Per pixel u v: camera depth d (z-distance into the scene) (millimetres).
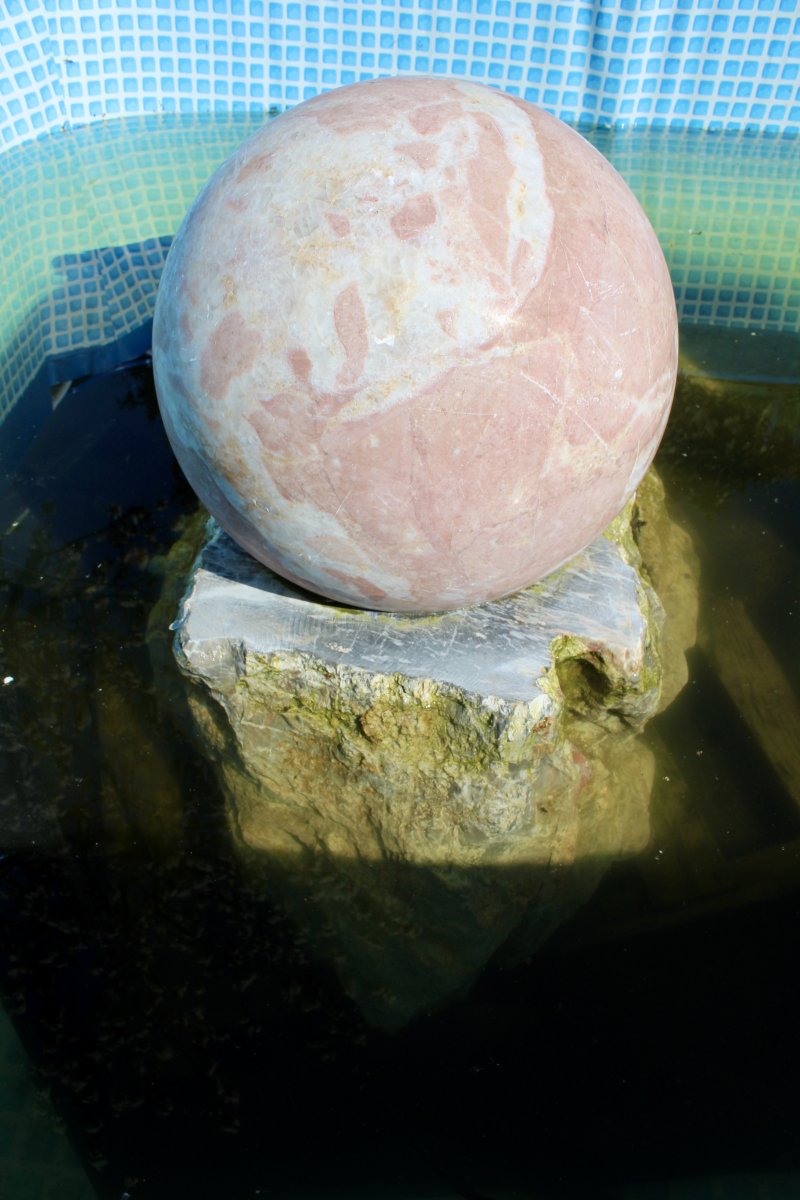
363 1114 2439
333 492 2164
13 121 5449
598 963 2721
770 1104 2449
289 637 2604
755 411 4227
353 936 2781
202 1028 2574
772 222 5086
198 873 2852
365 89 2254
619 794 2943
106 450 4043
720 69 5406
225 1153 2350
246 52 5512
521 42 5336
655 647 2896
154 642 3295
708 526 3809
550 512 2254
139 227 5012
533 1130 2404
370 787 2666
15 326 4547
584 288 2096
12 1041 2521
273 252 2074
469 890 2760
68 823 2939
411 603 2459
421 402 2039
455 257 2006
